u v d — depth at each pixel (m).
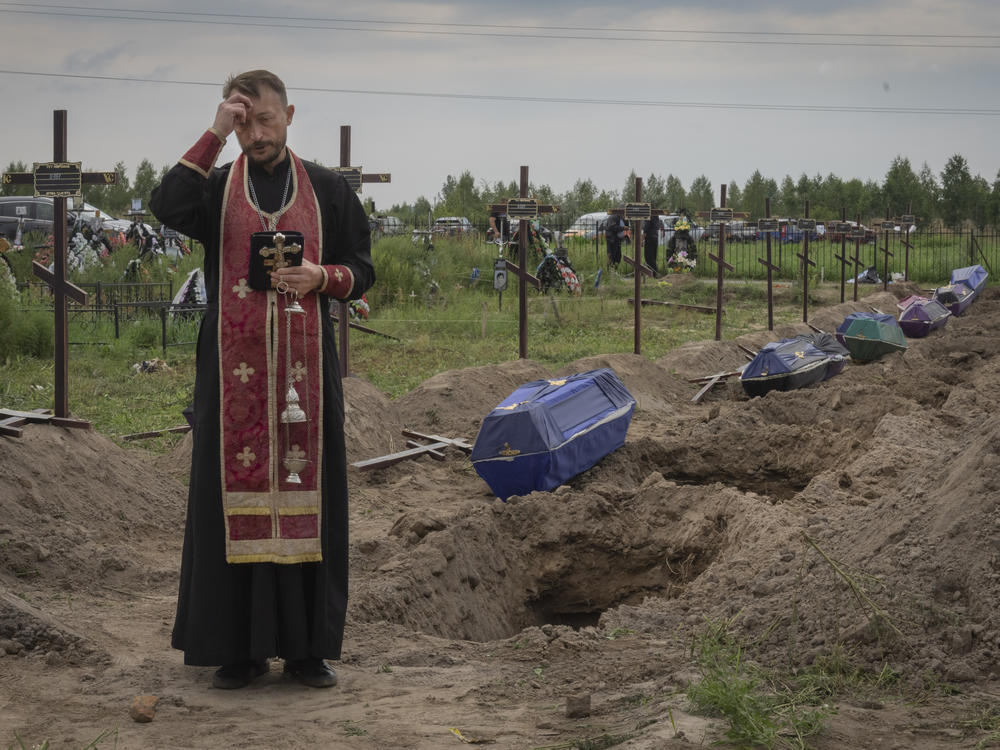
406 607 6.95
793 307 31.72
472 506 9.96
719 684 4.19
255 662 5.01
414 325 23.50
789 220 39.94
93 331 20.03
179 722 4.39
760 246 47.75
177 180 4.68
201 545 4.83
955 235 55.09
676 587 8.53
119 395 15.18
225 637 4.81
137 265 25.39
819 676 4.71
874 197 75.62
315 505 4.87
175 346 19.62
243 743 4.16
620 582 9.18
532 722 4.39
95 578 6.85
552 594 9.10
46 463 8.39
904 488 6.62
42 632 5.38
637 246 18.80
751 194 84.56
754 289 34.62
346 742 4.17
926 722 4.12
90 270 25.89
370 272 5.12
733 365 20.78
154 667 5.17
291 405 4.79
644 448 12.21
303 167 5.02
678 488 9.68
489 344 21.56
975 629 4.90
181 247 29.70
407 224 37.50
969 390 14.35
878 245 49.06
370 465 11.44
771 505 8.74
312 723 4.41
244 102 4.78
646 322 26.50
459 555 8.13
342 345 13.84
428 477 11.67
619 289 32.38
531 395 11.52
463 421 13.80
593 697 4.74
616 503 9.76
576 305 27.19
